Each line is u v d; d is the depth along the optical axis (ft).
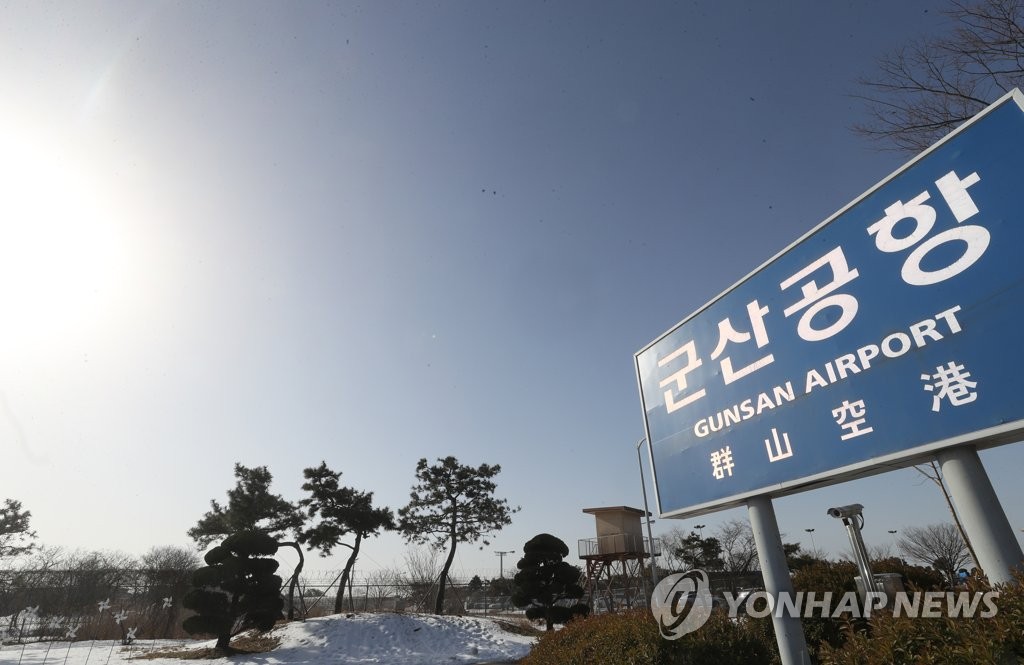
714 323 20.27
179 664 57.62
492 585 126.52
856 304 15.01
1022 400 10.86
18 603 86.22
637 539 98.84
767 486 16.69
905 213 14.19
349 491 96.84
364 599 105.40
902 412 13.25
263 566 65.98
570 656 24.41
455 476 108.17
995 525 11.27
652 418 22.67
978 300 12.10
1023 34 25.17
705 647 20.52
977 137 12.84
